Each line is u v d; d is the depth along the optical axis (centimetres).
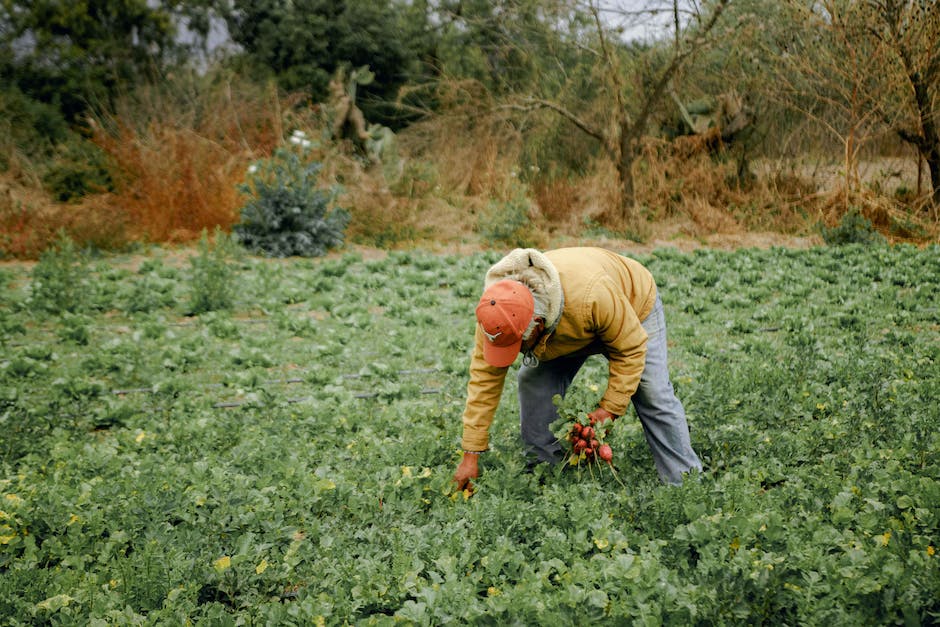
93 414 582
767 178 1556
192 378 676
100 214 1286
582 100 1767
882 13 1341
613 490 411
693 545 339
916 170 1501
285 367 708
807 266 1111
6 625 315
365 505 397
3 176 1608
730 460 448
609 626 280
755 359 664
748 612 273
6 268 1109
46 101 2361
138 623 309
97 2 2484
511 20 1719
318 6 2447
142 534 380
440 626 298
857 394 551
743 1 1446
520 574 325
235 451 476
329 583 334
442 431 507
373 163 1658
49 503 397
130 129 1548
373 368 691
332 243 1283
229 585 339
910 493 373
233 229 1247
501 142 1722
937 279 975
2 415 561
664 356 392
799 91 1497
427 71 2462
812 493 385
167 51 2625
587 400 385
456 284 1018
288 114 1798
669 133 1647
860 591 284
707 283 1021
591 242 1349
